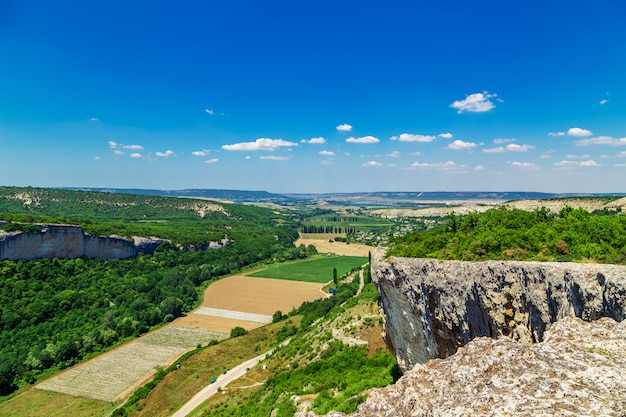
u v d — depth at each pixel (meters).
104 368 88.19
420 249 34.78
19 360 85.06
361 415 14.05
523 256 25.27
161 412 67.12
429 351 30.98
